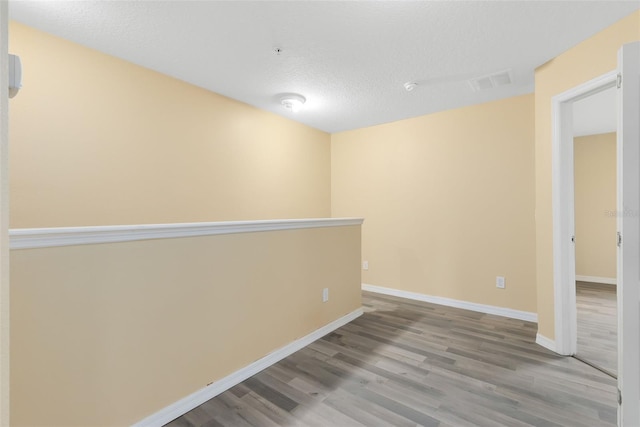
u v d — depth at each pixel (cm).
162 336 158
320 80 275
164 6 175
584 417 160
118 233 140
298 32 202
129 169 240
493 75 264
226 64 245
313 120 394
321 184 439
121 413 142
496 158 324
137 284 148
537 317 272
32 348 117
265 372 208
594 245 469
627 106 137
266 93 304
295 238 244
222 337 188
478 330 280
